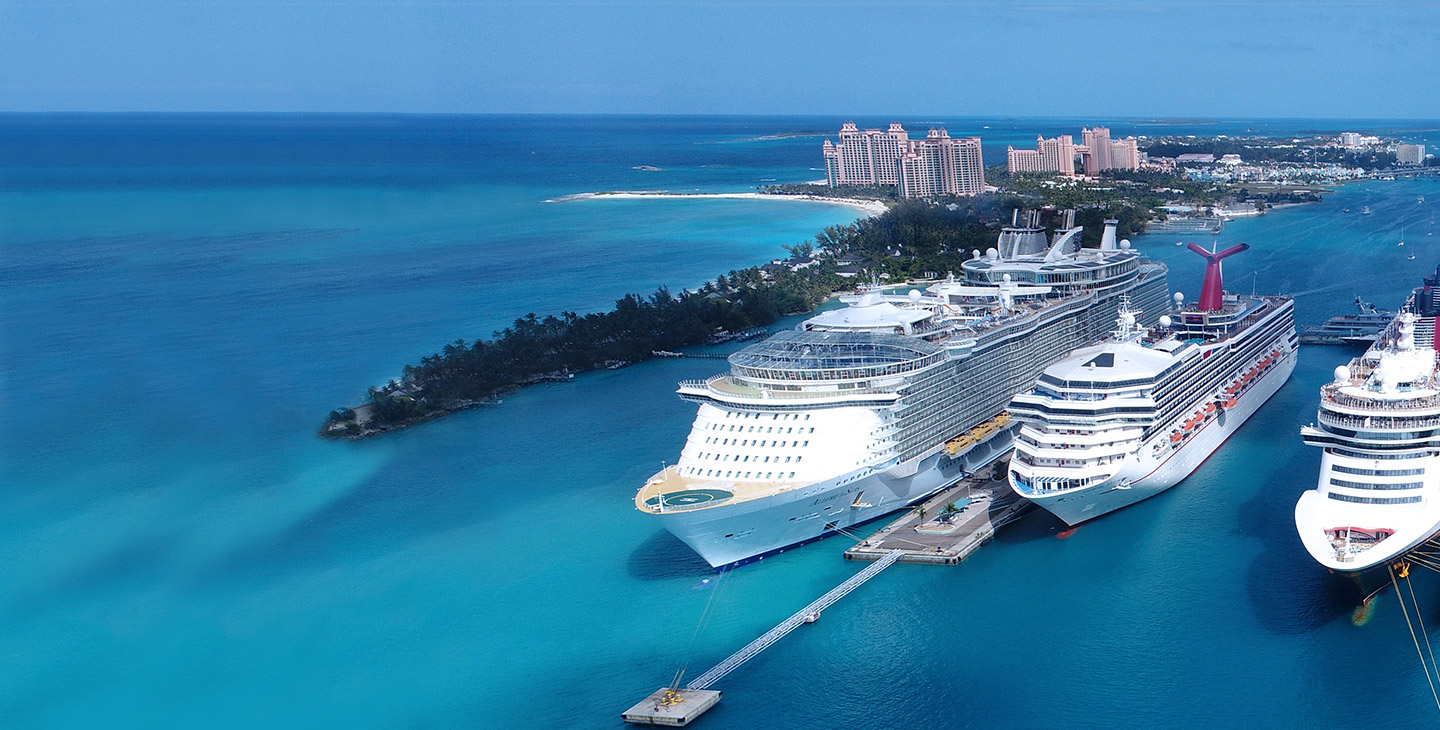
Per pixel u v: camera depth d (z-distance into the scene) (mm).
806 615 147750
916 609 150000
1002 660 137375
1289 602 146375
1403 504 144625
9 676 149000
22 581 178375
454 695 137125
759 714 129375
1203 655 135750
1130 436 171625
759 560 166500
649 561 170750
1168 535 168125
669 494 160625
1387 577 145625
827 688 133625
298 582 172125
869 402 168750
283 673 145375
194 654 152000
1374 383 159875
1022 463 173750
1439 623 138625
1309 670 131500
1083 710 126750
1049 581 155750
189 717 136250
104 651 154375
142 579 177250
